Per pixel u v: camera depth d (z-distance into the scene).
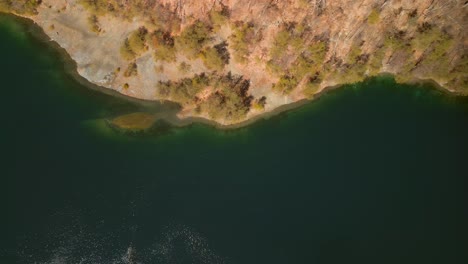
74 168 60.81
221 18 64.12
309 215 58.50
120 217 57.09
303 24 64.19
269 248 55.91
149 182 60.28
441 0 63.75
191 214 57.62
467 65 65.62
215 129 65.56
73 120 65.00
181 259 54.97
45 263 54.56
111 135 64.12
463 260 57.12
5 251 54.97
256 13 63.94
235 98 64.88
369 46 65.94
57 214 57.03
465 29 64.69
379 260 56.53
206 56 64.94
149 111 65.81
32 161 60.97
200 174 61.53
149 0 65.44
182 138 64.75
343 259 56.31
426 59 66.25
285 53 64.75
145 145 63.84
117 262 54.69
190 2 64.31
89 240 55.72
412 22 64.88
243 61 65.19
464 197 60.94
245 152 64.06
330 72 66.12
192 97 65.62
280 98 66.25
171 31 65.50
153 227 56.56
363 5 63.78
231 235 56.41
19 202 57.75
